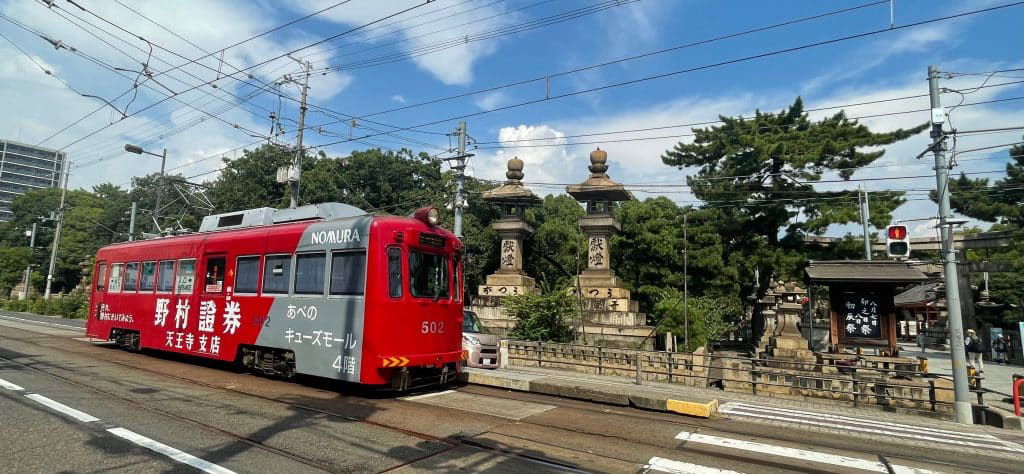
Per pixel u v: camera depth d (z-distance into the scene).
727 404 11.27
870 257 24.59
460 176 21.34
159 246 14.40
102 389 9.42
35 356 13.39
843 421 10.00
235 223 13.41
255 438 6.73
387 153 39.88
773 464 6.63
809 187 25.27
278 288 10.97
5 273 54.69
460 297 11.29
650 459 6.58
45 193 67.00
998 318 30.36
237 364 12.99
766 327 21.45
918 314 41.69
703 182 27.62
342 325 9.68
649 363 15.12
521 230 24.25
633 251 28.02
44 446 6.06
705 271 26.88
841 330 16.11
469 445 6.85
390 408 8.85
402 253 9.88
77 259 55.81
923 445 8.20
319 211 11.57
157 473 5.35
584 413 9.22
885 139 23.67
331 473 5.58
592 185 22.36
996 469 7.02
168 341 13.28
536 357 16.89
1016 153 27.16
